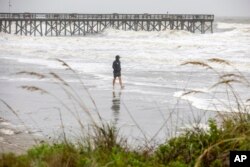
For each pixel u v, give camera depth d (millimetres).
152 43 109062
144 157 9922
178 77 52469
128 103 33969
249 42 108688
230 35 130125
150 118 27047
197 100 34062
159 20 154750
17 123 24969
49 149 9859
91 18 153000
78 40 123500
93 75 53844
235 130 9227
